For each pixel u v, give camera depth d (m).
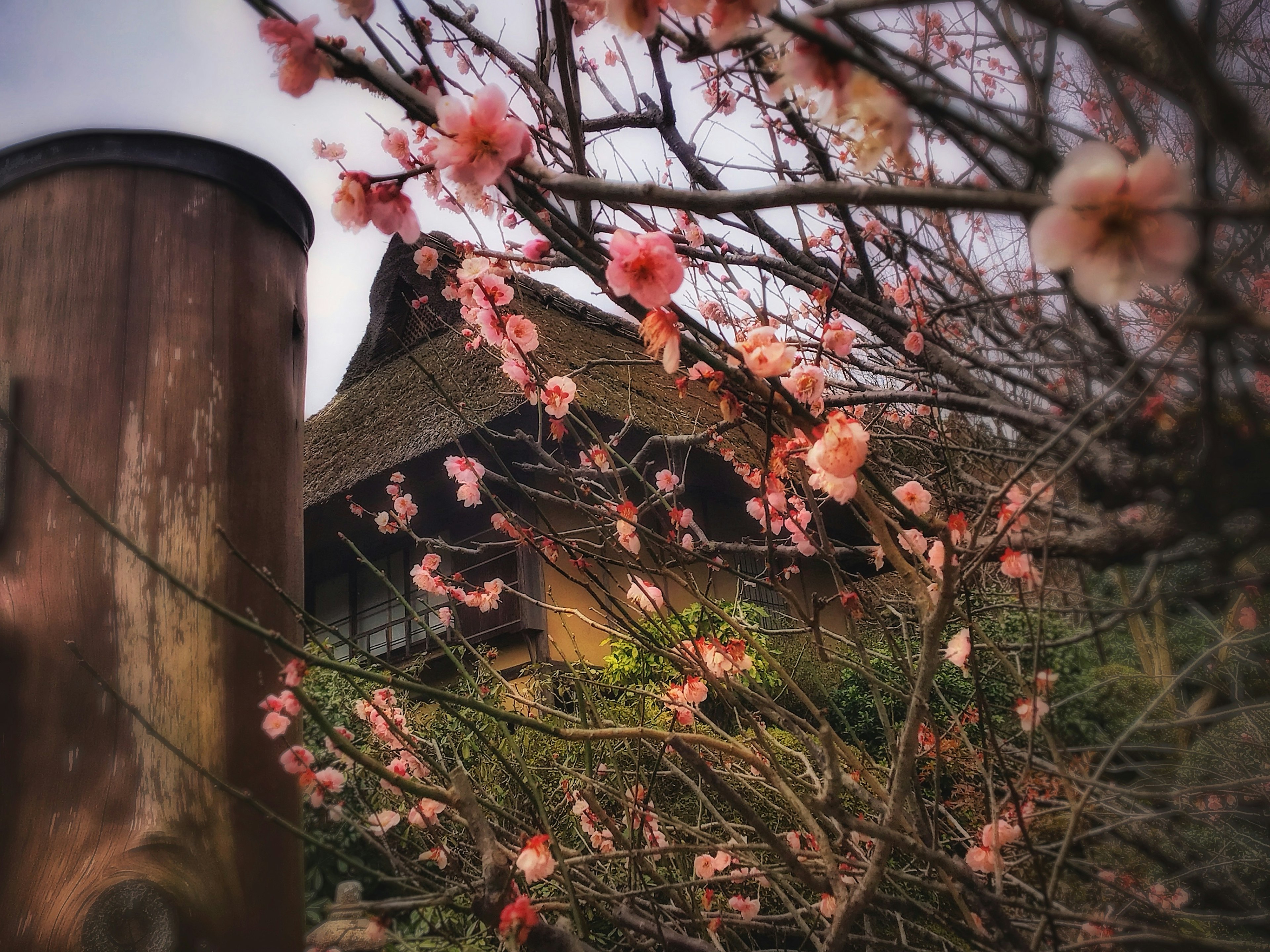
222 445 1.18
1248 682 2.18
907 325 1.96
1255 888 1.98
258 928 1.06
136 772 1.02
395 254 8.73
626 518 1.84
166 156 1.24
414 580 2.91
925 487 2.09
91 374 1.13
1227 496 1.14
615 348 7.70
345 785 2.15
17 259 1.17
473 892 1.63
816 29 0.69
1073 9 0.77
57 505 1.08
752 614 4.85
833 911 2.02
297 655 1.14
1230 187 1.12
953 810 2.57
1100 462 1.35
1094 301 0.69
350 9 1.05
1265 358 1.12
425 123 0.98
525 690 3.89
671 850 1.77
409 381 8.16
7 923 0.94
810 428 1.34
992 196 0.70
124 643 1.06
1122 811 1.94
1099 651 1.76
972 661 1.67
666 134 1.92
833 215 2.44
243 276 1.26
